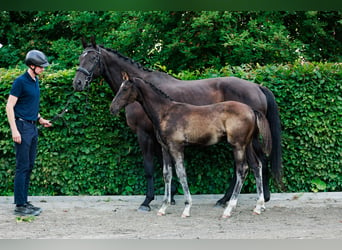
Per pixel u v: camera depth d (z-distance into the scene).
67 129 7.20
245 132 5.69
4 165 7.24
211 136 5.81
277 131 6.34
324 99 7.18
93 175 7.35
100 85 7.15
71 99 7.11
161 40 10.98
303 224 5.39
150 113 5.96
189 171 7.29
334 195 7.29
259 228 5.19
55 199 7.18
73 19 11.50
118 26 11.80
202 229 5.18
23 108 5.84
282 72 7.21
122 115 7.19
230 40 9.62
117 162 7.30
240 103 5.80
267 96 6.43
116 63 6.63
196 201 7.04
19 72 7.16
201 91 6.43
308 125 7.21
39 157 7.21
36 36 12.38
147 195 6.41
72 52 11.25
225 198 6.59
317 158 7.35
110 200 7.16
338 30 11.83
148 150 6.42
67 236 4.84
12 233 5.00
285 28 10.69
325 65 7.25
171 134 5.85
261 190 6.04
